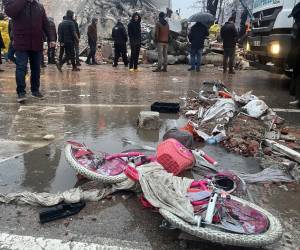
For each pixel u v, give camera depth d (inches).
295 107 291.4
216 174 145.0
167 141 157.6
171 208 113.3
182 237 112.2
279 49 340.2
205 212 109.9
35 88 301.0
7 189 138.3
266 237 102.2
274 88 389.1
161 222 119.3
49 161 164.7
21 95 281.1
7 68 544.7
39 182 144.5
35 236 111.3
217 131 203.6
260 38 386.9
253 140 198.1
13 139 193.9
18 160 165.0
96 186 139.6
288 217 126.6
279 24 343.6
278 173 158.2
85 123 227.1
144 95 326.6
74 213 122.6
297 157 173.6
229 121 223.3
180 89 366.0
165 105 263.3
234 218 109.6
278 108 286.0
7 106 269.7
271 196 141.0
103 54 753.0
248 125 219.5
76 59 624.4
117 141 194.9
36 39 280.2
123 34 618.5
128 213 124.2
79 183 144.3
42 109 261.4
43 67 582.6
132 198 133.3
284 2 343.6
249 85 411.5
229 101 240.1
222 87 317.4
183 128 202.8
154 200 118.6
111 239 110.7
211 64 673.0
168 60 683.4
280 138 208.1
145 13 1108.5
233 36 526.6
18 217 120.5
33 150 177.8
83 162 143.9
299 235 116.2
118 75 490.3
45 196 129.3
